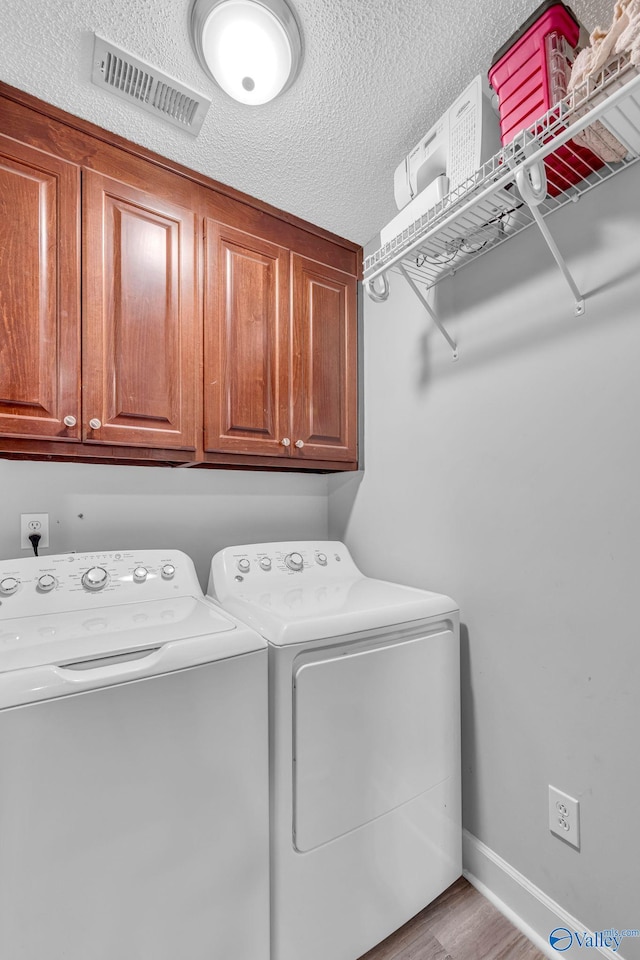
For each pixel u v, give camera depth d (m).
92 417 1.24
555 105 0.88
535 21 0.95
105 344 1.27
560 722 1.14
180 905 0.88
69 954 0.77
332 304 1.78
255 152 1.38
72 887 0.78
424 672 1.25
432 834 1.25
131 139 1.32
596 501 1.07
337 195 1.58
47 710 0.77
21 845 0.74
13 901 0.73
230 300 1.51
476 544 1.38
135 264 1.33
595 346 1.08
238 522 1.86
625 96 0.74
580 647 1.10
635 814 0.99
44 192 1.19
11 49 1.05
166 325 1.38
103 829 0.81
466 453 1.42
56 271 1.20
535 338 1.21
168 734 0.88
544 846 1.17
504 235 1.28
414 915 1.22
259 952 0.98
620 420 1.03
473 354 1.40
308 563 1.64
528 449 1.23
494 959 1.13
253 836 0.98
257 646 1.00
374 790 1.13
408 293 1.65
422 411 1.59
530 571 1.22
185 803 0.89
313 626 1.06
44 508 1.45
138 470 1.63
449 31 1.04
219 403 1.47
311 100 1.21
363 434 1.88
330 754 1.06
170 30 1.02
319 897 1.04
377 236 1.80
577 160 1.01
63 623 1.07
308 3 0.98
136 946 0.84
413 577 1.62
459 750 1.33
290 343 1.65
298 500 2.03
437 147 1.22
